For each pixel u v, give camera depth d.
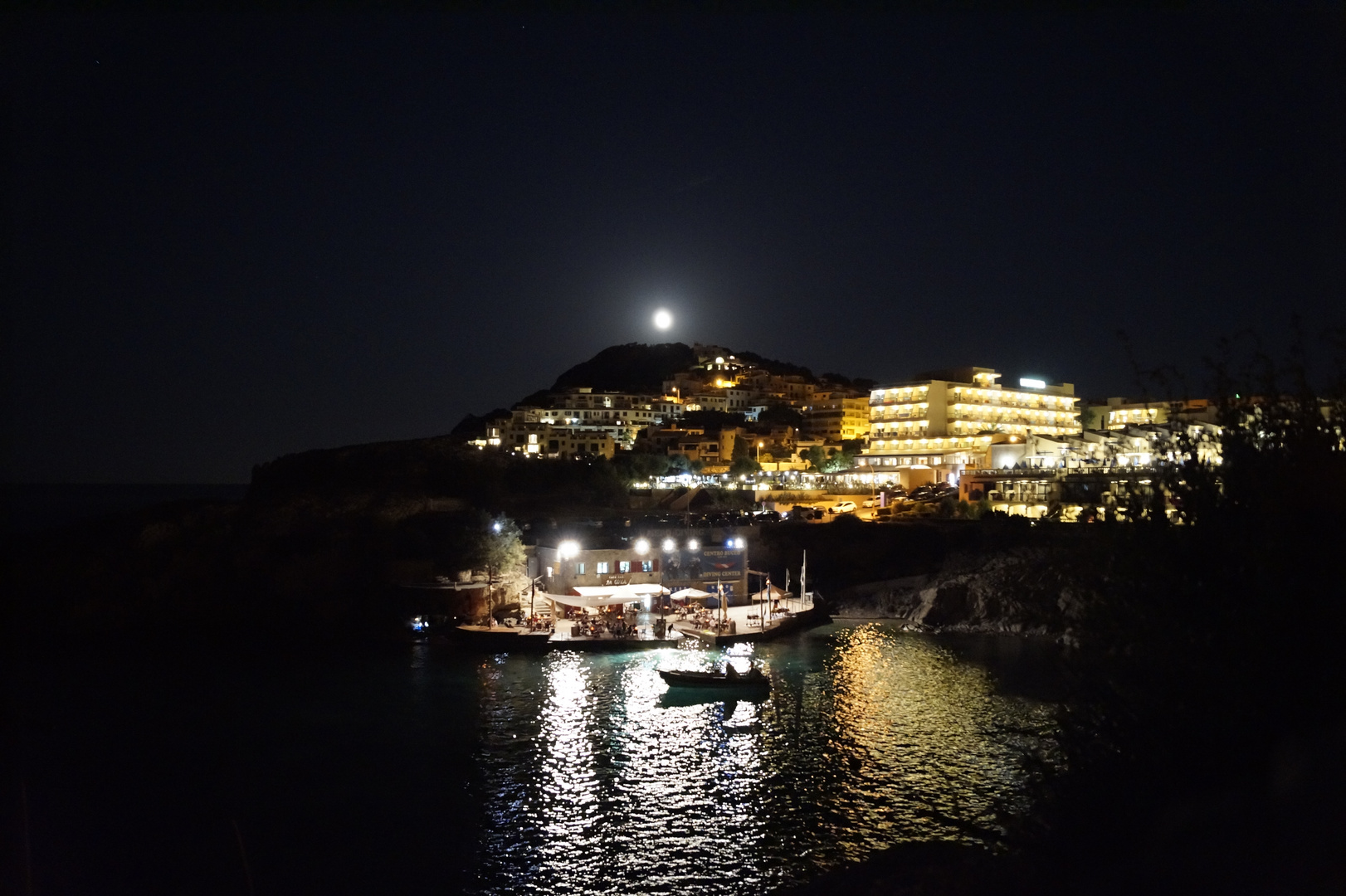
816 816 44.22
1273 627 12.73
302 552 110.88
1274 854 10.75
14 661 83.69
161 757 54.69
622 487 170.50
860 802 45.81
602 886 37.53
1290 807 11.26
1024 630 94.44
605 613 95.94
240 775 51.53
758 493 167.50
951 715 62.09
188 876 38.53
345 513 120.00
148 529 113.00
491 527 112.88
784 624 94.94
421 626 93.19
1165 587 14.25
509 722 62.12
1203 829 12.18
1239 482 14.20
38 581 103.81
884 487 162.75
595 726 60.69
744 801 46.41
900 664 79.94
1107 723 15.18
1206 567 14.12
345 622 100.38
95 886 37.41
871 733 57.91
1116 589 15.20
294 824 44.41
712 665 78.69
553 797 47.56
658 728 60.09
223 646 91.44
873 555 121.06
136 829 43.66
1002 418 184.88
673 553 104.44
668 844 41.41
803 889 22.66
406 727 61.22
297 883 38.22
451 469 151.00
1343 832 10.28
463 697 69.19
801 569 120.81
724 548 107.44
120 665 82.31
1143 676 14.48
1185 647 13.95
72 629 98.69
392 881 38.38
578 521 140.38
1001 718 61.28
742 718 61.91
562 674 76.56
